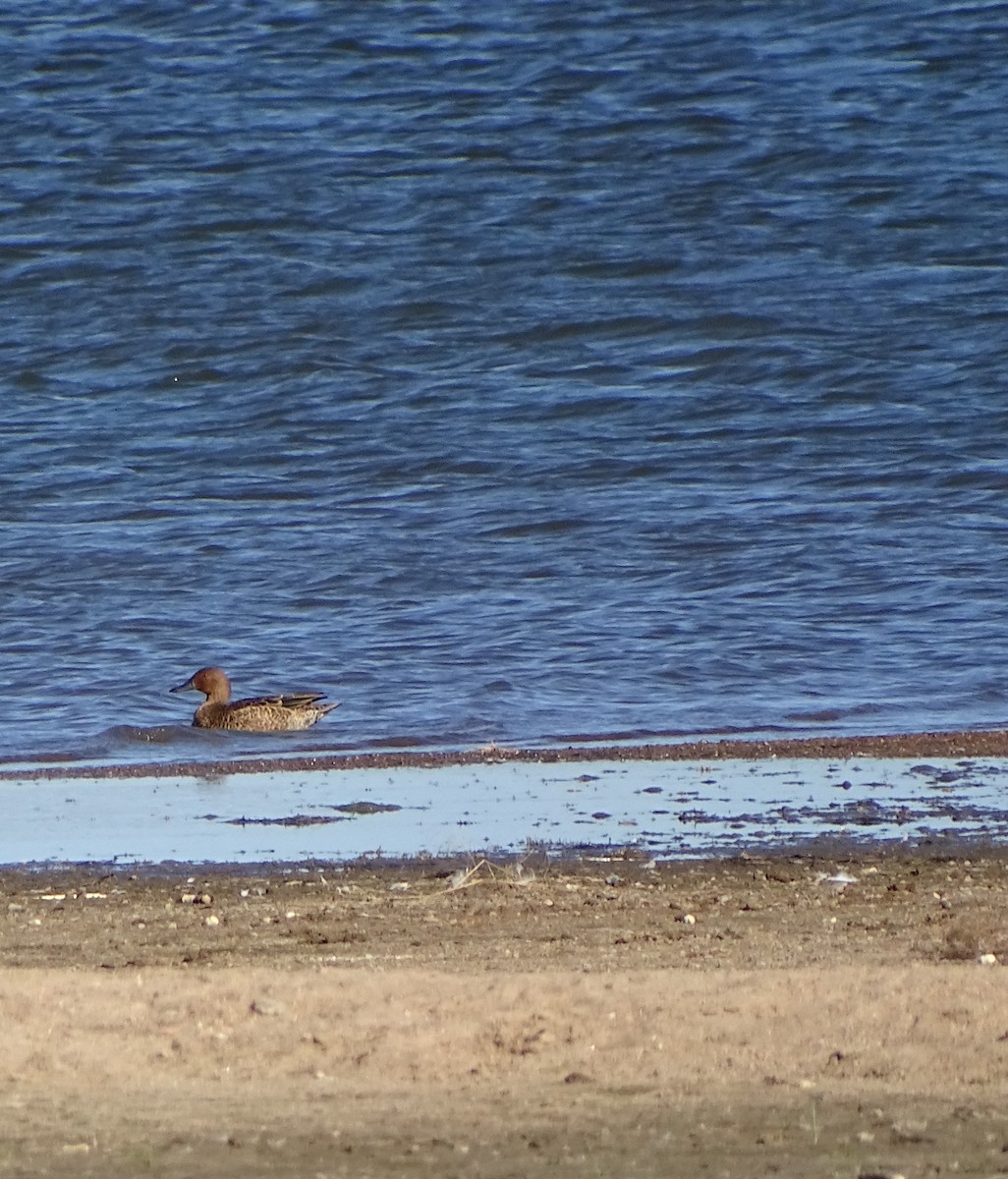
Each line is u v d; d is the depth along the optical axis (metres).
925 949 23.53
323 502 62.41
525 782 36.53
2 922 26.45
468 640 49.12
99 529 59.50
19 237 93.25
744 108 106.56
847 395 73.75
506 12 121.94
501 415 72.06
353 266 89.00
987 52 112.75
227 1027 20.23
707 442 68.31
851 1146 17.11
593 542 57.78
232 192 97.94
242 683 45.97
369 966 22.95
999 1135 17.34
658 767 37.75
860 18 118.75
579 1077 18.92
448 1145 17.30
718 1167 16.70
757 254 89.69
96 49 117.00
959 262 88.06
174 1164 16.92
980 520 59.34
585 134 103.94
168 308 85.00
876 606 51.56
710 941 24.27
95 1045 19.80
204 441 69.62
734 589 53.31
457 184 98.56
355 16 121.62
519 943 24.34
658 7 121.75
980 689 44.75
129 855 31.20
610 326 81.94
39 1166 16.91
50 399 75.25
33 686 46.03
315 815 33.94
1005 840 31.47
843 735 40.88
